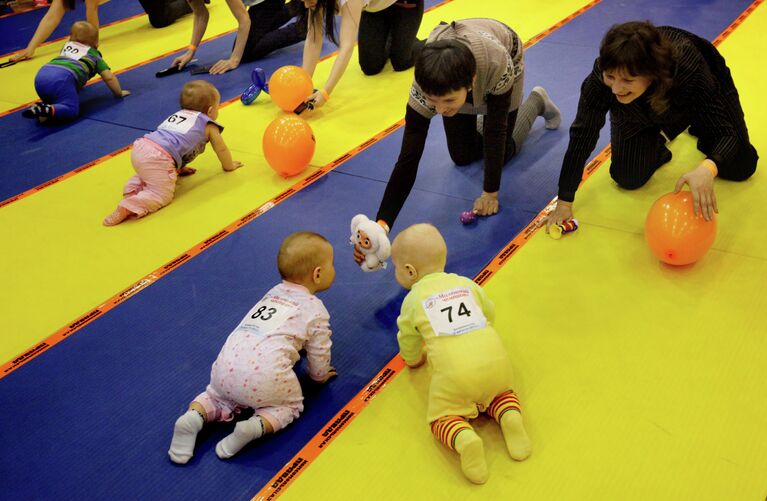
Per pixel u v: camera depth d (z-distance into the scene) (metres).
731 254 2.85
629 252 2.93
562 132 4.05
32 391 2.50
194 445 2.17
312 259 2.28
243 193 3.72
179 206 3.64
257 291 2.93
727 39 5.07
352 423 2.23
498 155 3.10
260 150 4.19
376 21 5.04
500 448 2.09
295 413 2.24
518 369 2.38
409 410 2.26
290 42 5.95
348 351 2.55
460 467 2.05
